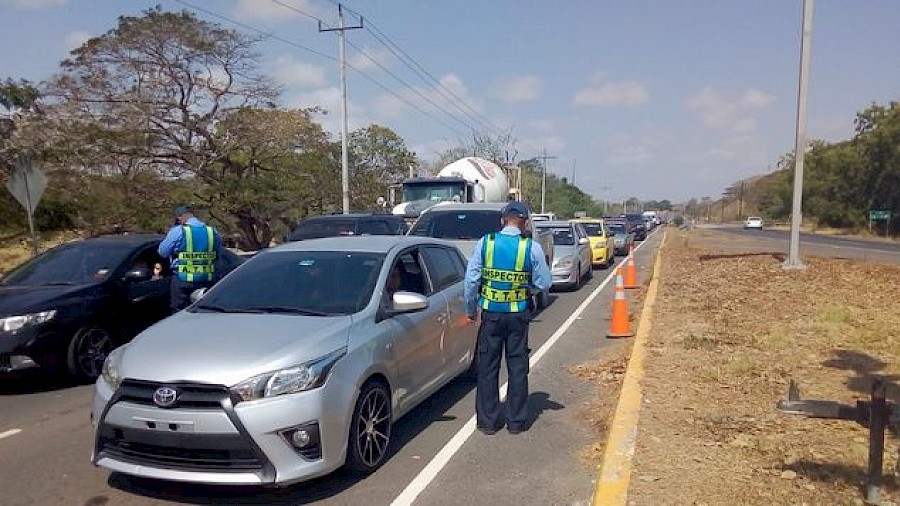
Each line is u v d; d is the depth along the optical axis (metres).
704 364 7.70
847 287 13.94
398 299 5.61
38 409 7.20
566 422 6.43
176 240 8.66
